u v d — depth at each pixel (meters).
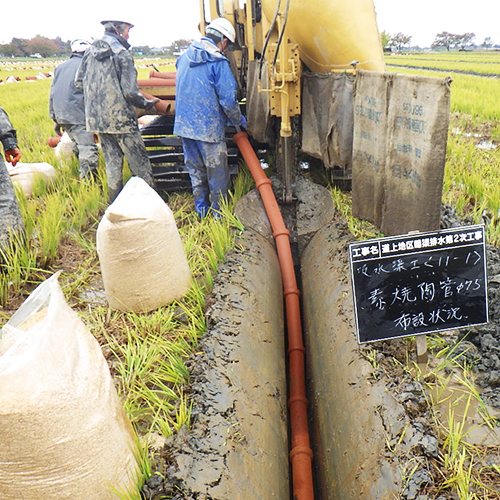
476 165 5.72
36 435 1.73
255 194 5.27
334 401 3.06
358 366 2.95
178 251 3.63
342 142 4.70
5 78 37.44
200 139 4.78
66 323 2.00
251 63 5.47
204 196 5.27
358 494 2.39
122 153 5.60
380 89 3.81
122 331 3.41
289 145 4.91
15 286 4.03
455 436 2.31
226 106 4.70
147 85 6.29
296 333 4.11
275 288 4.32
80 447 1.84
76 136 6.41
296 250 5.00
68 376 1.85
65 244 4.95
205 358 3.00
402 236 2.51
